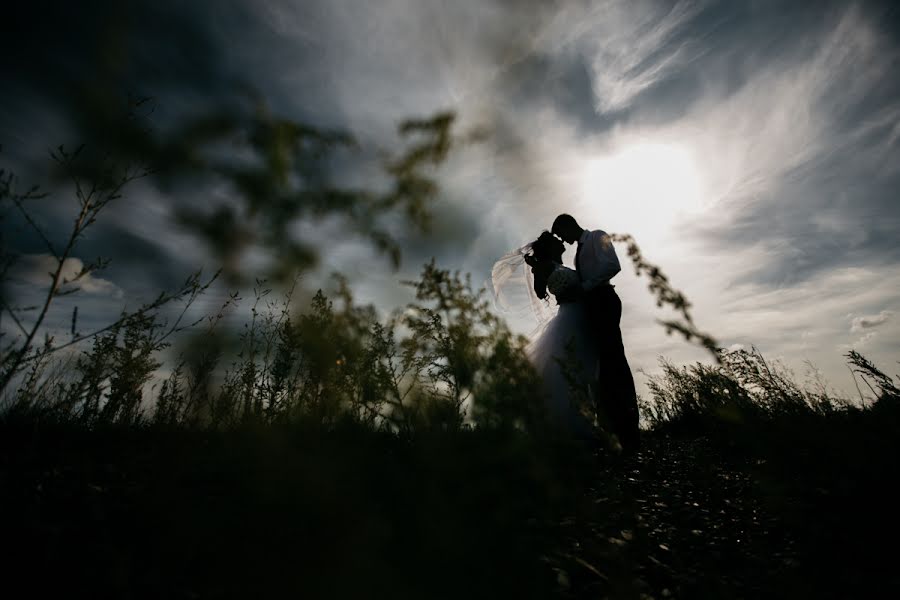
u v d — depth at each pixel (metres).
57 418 2.18
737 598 1.41
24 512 1.31
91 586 1.05
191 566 1.12
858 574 1.38
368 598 0.94
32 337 1.23
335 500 1.13
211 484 1.56
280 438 1.24
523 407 1.29
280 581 0.99
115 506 1.42
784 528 1.87
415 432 1.50
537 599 1.16
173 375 2.07
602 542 1.66
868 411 2.21
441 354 1.53
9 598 0.99
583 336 3.77
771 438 1.65
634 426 3.72
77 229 1.16
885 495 1.54
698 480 2.48
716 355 1.13
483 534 1.15
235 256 0.78
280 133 0.76
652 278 1.21
